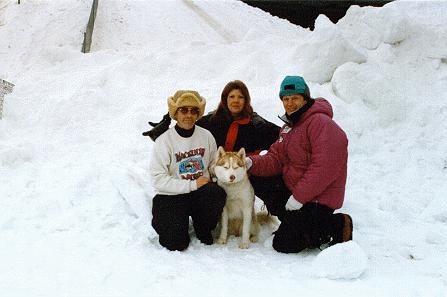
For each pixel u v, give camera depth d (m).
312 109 3.48
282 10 14.48
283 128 3.73
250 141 4.00
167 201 3.49
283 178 3.69
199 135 3.64
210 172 3.69
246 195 3.55
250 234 3.76
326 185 3.33
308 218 3.38
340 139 3.34
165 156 3.52
